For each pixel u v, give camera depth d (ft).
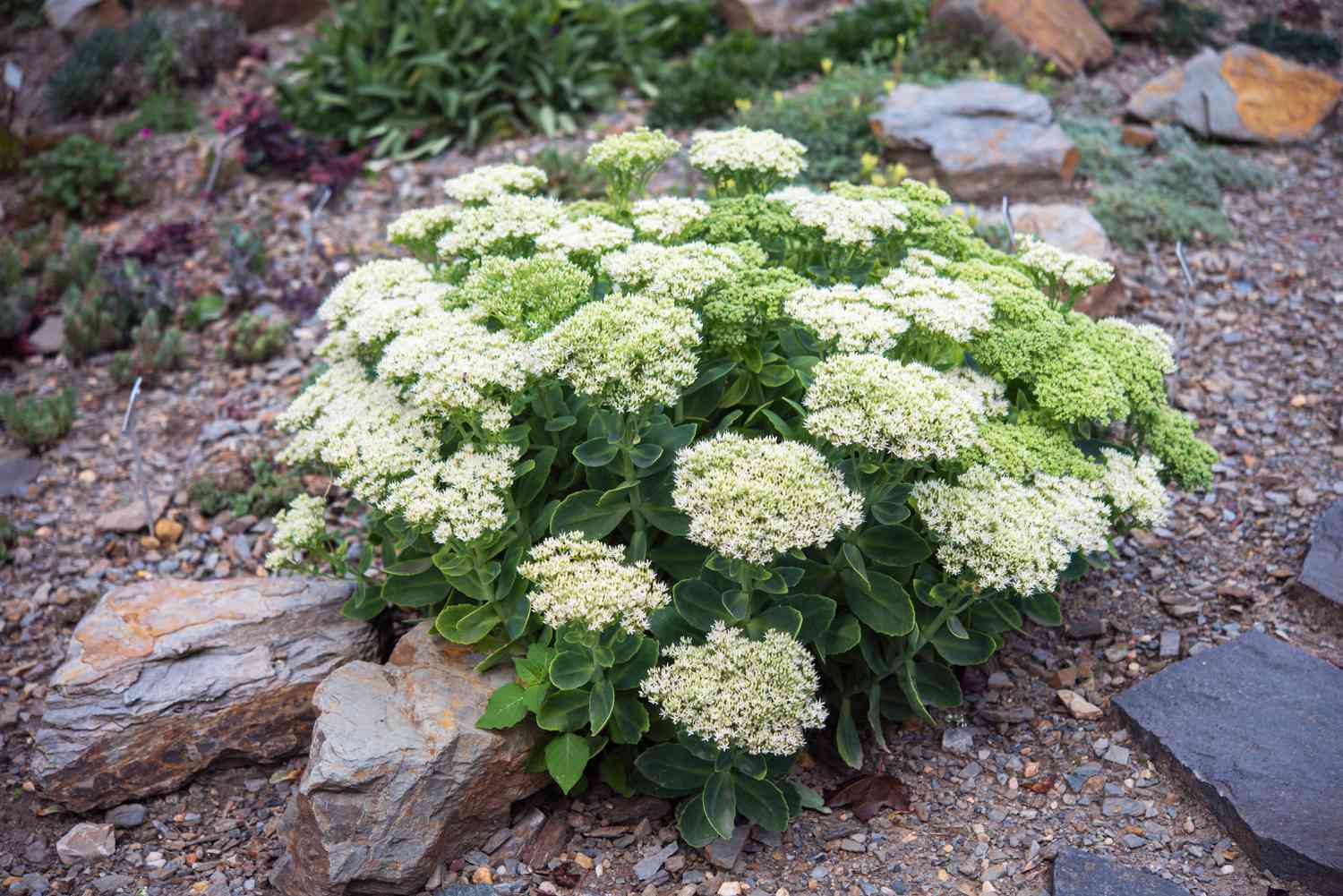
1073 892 2.48
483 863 2.71
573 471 2.85
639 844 2.74
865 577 2.61
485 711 2.69
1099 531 2.72
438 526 2.60
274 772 3.03
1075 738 2.89
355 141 5.53
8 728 3.18
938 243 3.09
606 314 2.61
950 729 2.95
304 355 4.34
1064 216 4.40
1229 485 3.58
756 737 2.50
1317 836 2.50
